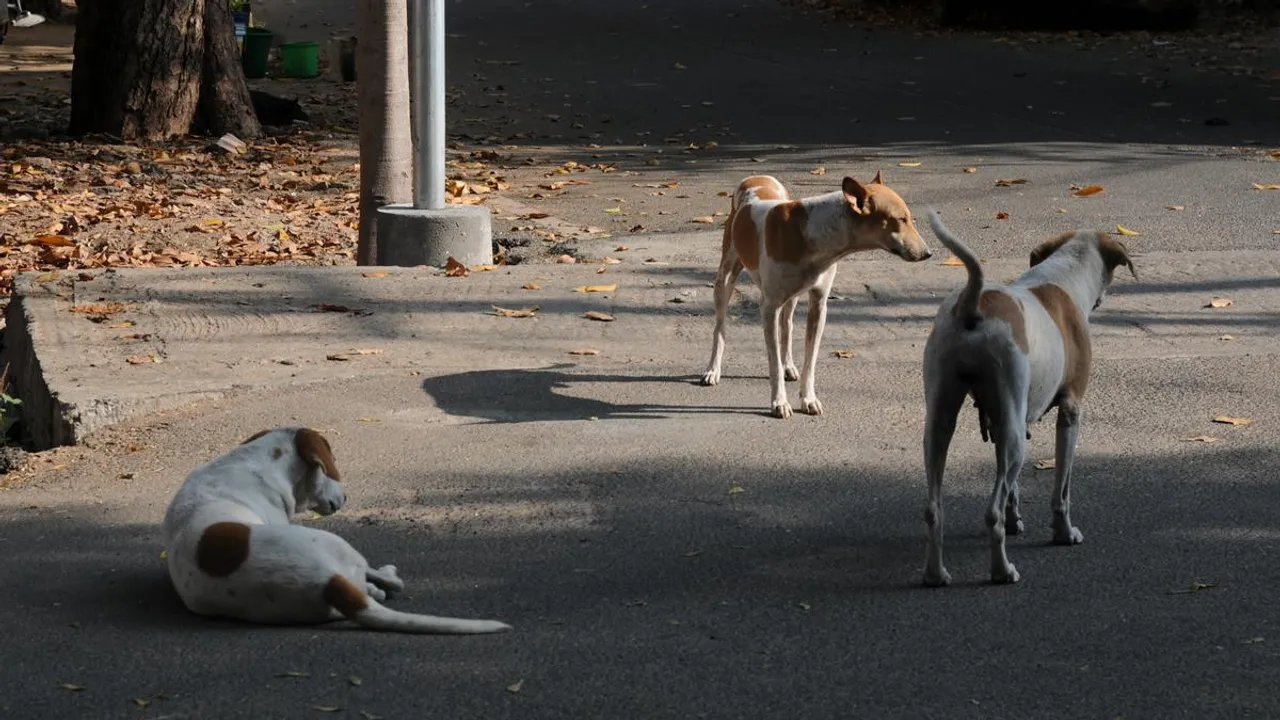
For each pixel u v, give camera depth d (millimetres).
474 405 8344
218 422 8031
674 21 29391
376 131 11805
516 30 28516
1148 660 5148
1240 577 5914
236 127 18203
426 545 6355
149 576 6020
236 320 9891
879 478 7160
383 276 10859
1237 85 21156
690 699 4871
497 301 10352
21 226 13383
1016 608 5637
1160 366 9039
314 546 5457
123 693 4918
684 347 9578
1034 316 5812
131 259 12266
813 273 7887
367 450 7594
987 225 12891
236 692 4918
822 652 5246
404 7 11812
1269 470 7211
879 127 18828
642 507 6801
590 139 18562
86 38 17953
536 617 5582
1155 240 12227
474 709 4793
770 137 18375
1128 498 6871
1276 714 4742
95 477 7262
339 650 5250
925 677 5031
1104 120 18891
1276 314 10156
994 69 22953
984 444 7664
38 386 8719
